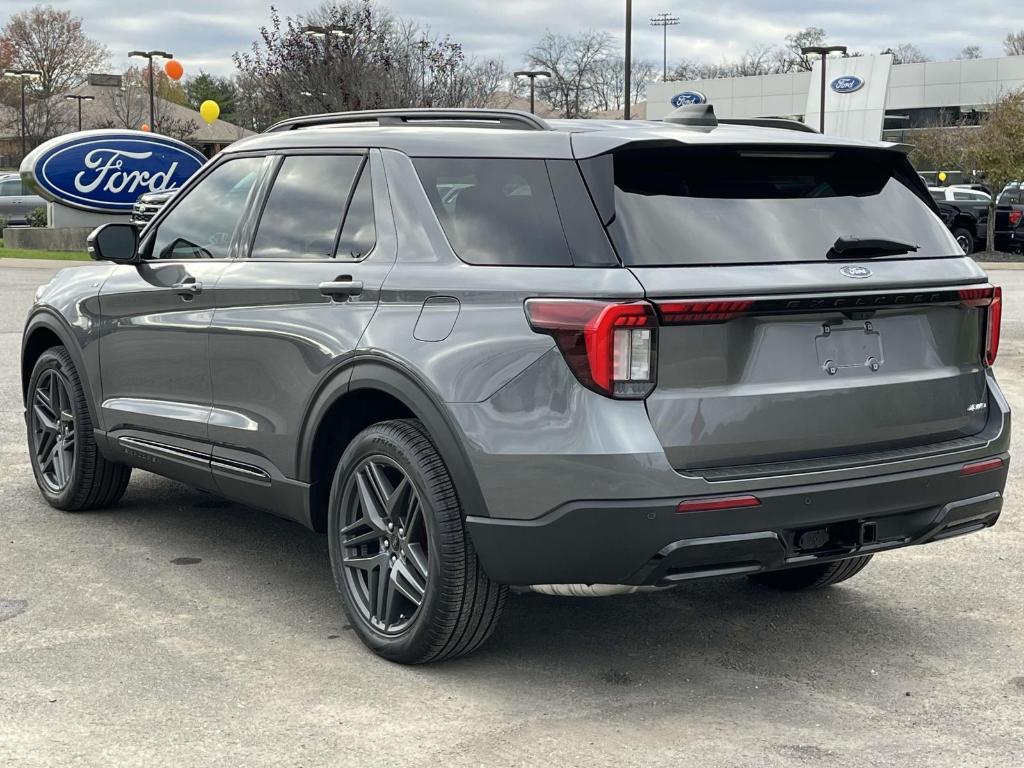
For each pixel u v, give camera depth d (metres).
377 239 4.25
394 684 3.97
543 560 3.64
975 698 3.92
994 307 4.25
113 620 4.56
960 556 5.59
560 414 3.57
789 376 3.72
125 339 5.42
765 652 4.33
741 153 3.88
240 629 4.48
